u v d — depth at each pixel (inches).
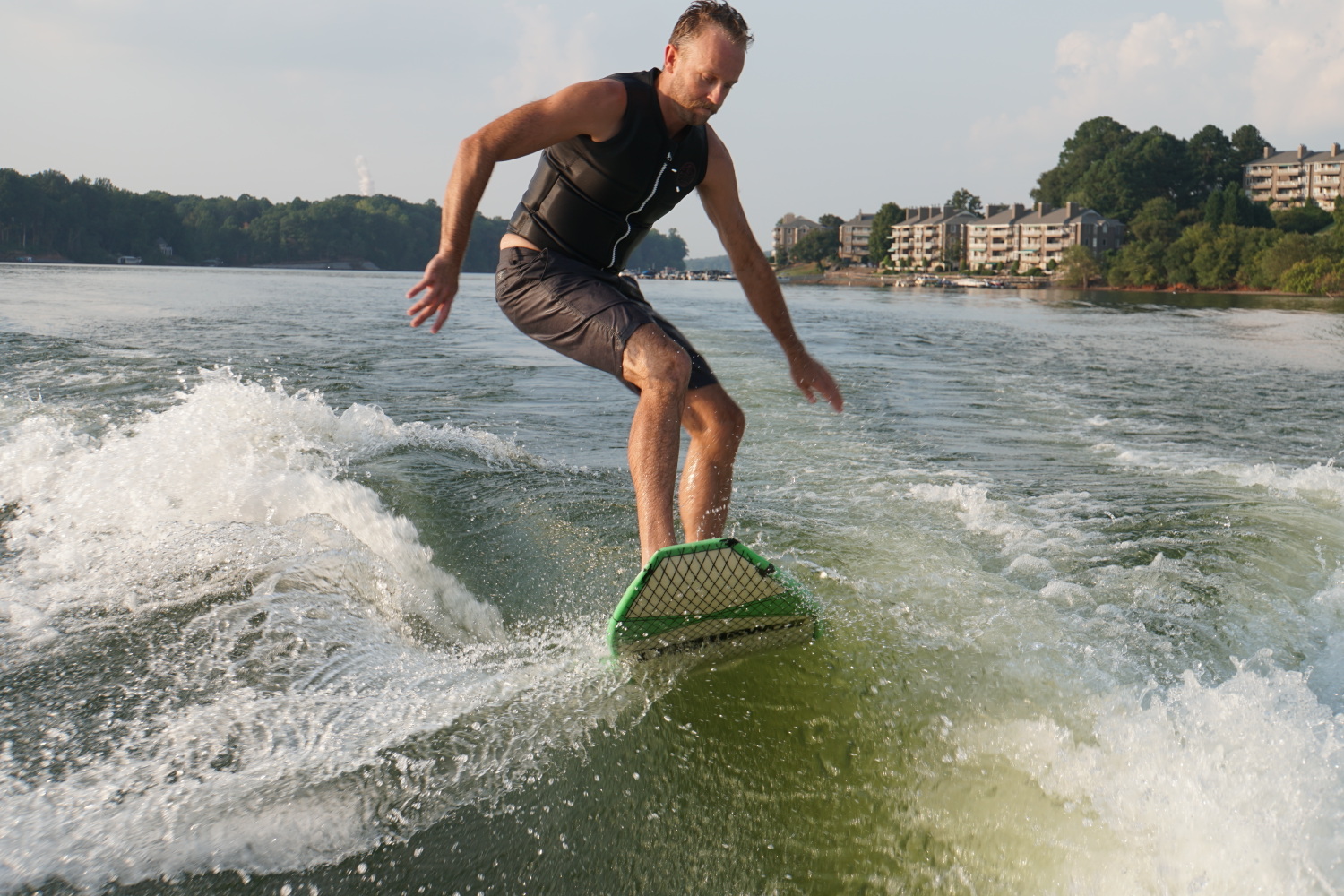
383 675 82.6
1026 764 72.6
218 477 133.0
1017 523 142.0
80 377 258.1
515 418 233.6
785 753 75.0
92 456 140.3
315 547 109.1
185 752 68.5
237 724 72.7
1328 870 59.8
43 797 62.1
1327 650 99.7
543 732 75.5
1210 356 540.1
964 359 474.3
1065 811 67.7
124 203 5280.5
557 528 130.3
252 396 183.6
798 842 66.4
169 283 1387.8
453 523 131.0
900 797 70.5
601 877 62.0
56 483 129.6
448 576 111.1
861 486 164.1
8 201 4596.5
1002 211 5078.7
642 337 95.6
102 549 106.3
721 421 102.6
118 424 184.1
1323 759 69.0
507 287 104.9
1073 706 79.5
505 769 70.7
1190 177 5019.7
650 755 73.8
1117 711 78.0
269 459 149.0
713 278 6343.5
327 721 74.2
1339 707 85.2
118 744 68.9
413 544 119.3
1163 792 67.6
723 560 81.4
